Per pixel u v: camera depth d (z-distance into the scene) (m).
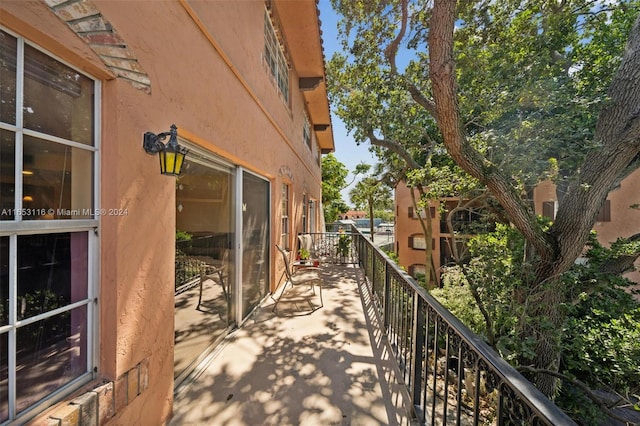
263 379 2.47
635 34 4.14
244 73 3.37
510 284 4.58
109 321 1.48
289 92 6.54
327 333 3.39
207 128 2.48
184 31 2.14
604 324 4.39
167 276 1.99
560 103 4.27
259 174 4.27
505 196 4.32
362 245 7.23
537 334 4.27
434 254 14.61
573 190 4.48
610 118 4.18
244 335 3.31
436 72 3.37
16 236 1.16
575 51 5.81
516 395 0.99
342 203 26.97
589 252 5.49
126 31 1.56
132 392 1.61
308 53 6.46
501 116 5.14
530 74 4.63
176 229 2.35
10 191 1.13
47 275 1.27
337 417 2.04
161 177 1.91
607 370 4.10
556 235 4.56
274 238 4.97
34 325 1.22
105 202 1.48
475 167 4.16
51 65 1.25
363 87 9.84
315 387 2.37
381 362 2.77
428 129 10.66
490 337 4.47
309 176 10.23
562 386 4.55
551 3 5.45
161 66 1.86
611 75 4.88
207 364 2.70
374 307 4.31
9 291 1.13
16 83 1.13
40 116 1.22
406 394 2.30
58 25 1.19
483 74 5.42
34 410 1.20
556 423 0.78
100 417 1.38
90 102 1.43
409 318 2.52
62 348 1.33
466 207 6.06
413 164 9.52
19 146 1.15
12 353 1.14
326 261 8.47
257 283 4.27
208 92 2.50
